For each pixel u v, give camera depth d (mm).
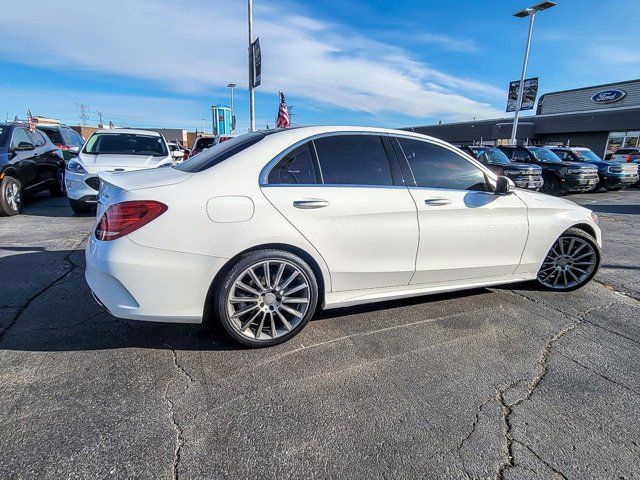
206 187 2488
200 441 1900
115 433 1925
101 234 2447
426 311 3439
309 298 2793
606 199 12930
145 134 8477
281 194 2621
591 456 1877
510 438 1980
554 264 3920
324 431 1995
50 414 2031
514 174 11469
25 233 5930
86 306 3293
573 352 2824
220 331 2938
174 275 2412
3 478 1642
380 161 3010
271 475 1727
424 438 1967
